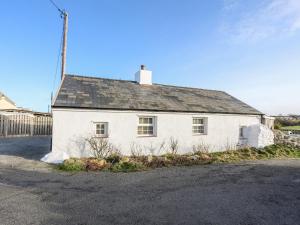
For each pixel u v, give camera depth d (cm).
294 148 1773
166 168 1074
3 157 1207
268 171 1039
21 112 2392
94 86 1520
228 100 2019
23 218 514
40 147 1573
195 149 1530
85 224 491
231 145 1708
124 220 514
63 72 1600
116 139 1298
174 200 645
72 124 1205
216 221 521
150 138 1393
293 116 4353
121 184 792
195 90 2058
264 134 1744
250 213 568
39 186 748
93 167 1020
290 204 632
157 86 1853
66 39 1619
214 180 866
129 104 1372
